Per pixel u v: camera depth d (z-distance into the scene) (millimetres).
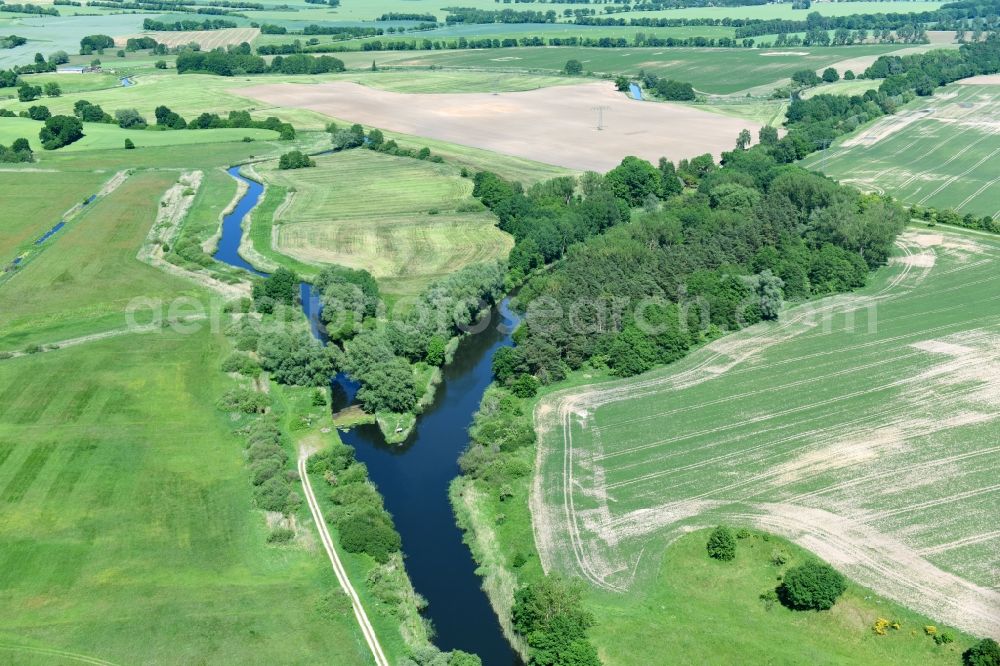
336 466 139125
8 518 124125
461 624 110188
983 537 118688
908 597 108688
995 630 103250
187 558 117500
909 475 132875
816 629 105250
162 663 99938
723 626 106250
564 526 125312
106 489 131125
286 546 120875
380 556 119000
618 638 104688
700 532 122250
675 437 146125
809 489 130875
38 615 106750
